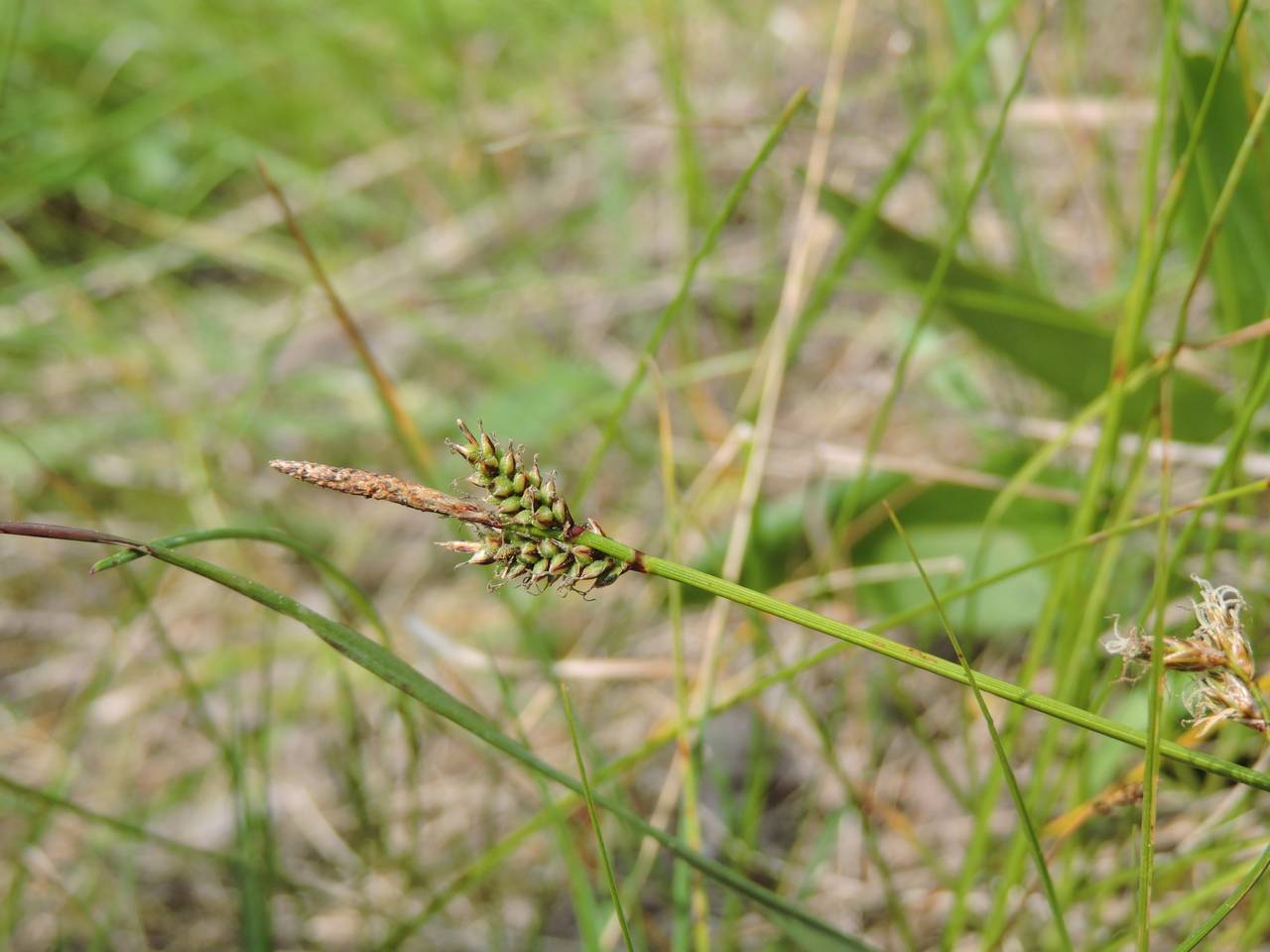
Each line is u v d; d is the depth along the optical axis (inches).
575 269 21.0
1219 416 12.6
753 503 12.2
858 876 12.4
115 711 15.8
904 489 13.3
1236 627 7.7
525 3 24.5
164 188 23.2
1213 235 9.6
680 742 10.3
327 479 7.2
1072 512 12.8
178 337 21.2
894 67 19.1
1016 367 12.8
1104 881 10.3
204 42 24.5
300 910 11.5
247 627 16.9
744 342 18.9
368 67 23.9
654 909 12.4
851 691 13.5
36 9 24.3
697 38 23.1
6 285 22.5
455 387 19.4
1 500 18.7
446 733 12.8
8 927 11.7
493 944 11.7
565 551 7.4
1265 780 7.8
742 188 10.6
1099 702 9.9
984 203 18.5
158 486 18.6
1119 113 15.6
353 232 23.1
